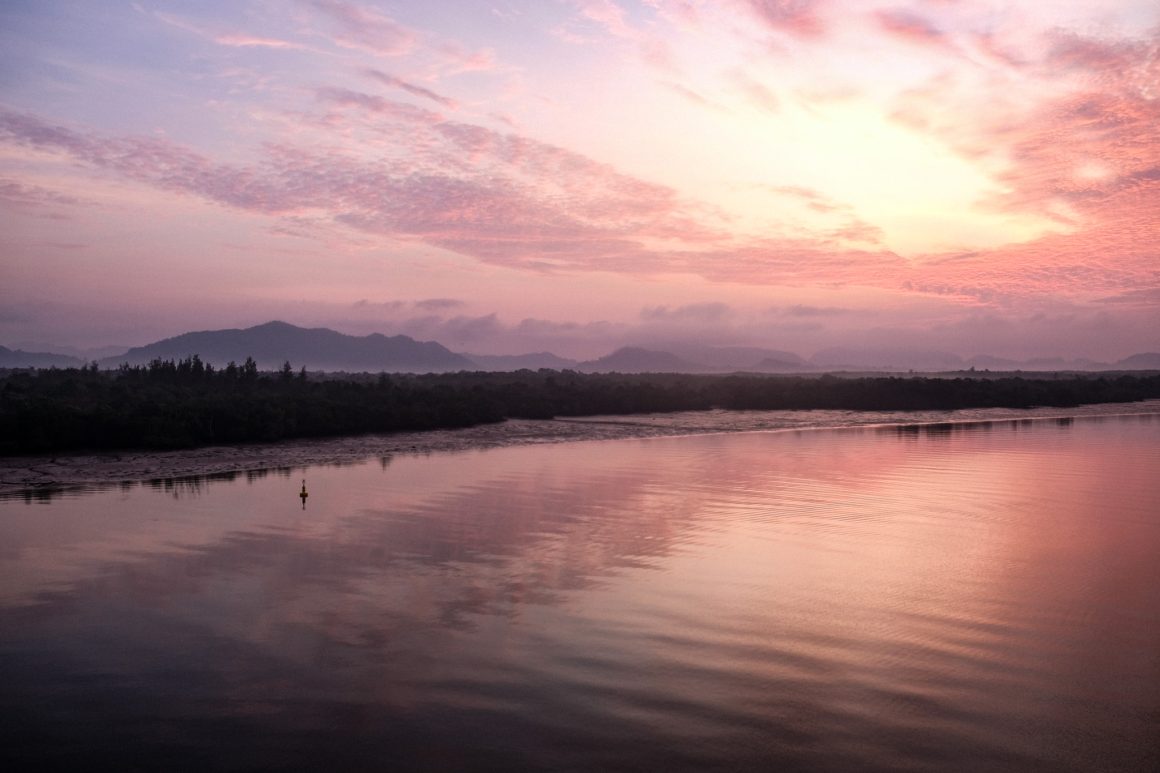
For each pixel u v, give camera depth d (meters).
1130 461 40.69
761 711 12.01
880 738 11.23
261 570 19.30
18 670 13.47
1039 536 23.30
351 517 25.67
